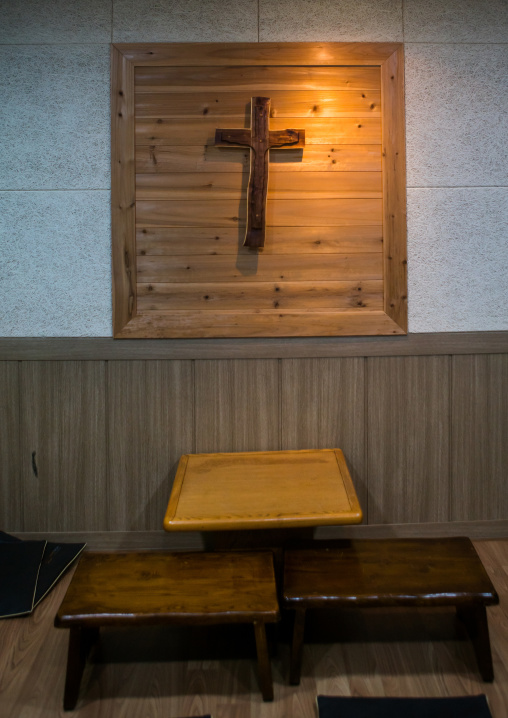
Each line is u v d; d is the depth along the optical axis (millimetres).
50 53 2154
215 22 2154
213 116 2176
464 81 2189
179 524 1670
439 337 2262
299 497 1821
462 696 1501
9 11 2148
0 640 1745
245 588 1570
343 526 2293
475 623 1599
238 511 1729
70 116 2172
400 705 1462
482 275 2254
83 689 1553
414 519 2307
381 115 2189
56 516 2293
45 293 2221
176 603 1495
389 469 2301
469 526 2314
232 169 2191
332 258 2230
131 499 2289
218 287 2229
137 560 1723
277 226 2215
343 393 2270
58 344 2227
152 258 2215
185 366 2244
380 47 2160
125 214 2178
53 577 2033
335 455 2164
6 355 2230
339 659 1657
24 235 2203
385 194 2199
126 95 2152
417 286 2248
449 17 2178
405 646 1711
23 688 1558
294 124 2188
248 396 2256
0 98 2162
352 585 1568
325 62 2156
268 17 2158
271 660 1670
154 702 1507
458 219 2232
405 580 1591
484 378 2293
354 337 2252
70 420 2260
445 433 2301
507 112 2205
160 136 2176
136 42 2152
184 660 1669
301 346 2242
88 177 2189
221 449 2275
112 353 2229
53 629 1803
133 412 2258
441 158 2211
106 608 1473
